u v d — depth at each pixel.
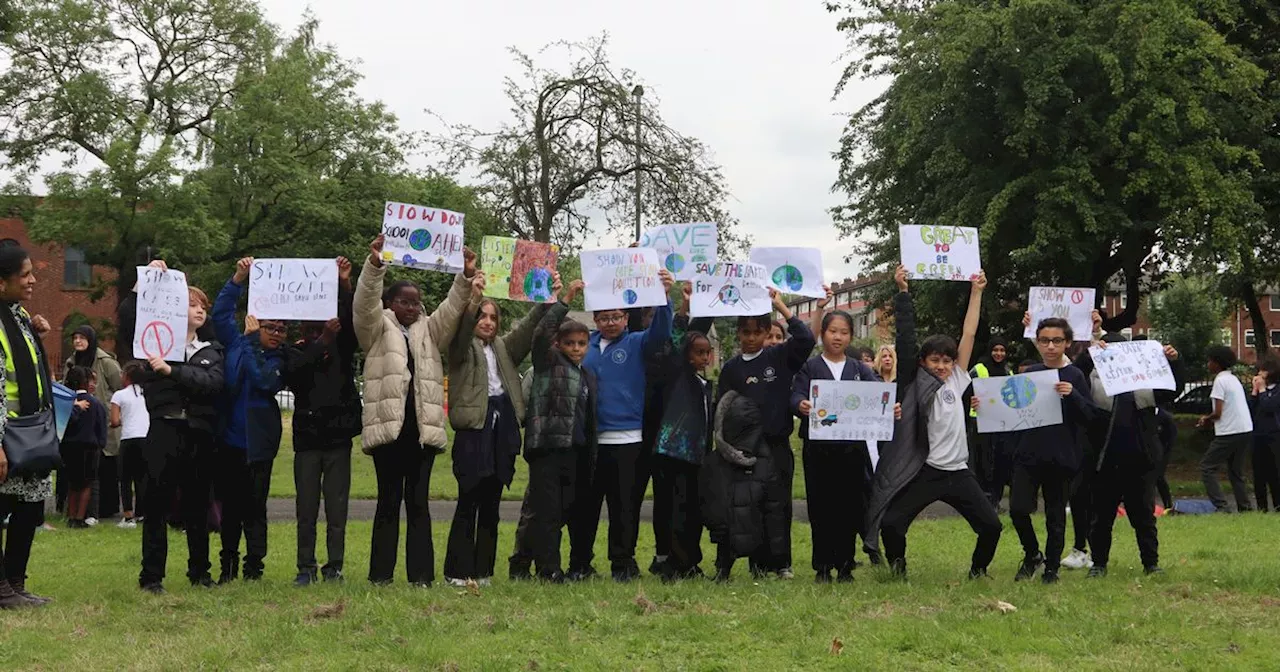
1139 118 19.80
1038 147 19.78
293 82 31.45
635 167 29.95
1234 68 19.56
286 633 6.26
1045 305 9.98
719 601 7.24
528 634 6.33
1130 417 8.64
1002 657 5.93
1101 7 19.56
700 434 8.41
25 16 30.73
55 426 7.66
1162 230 19.72
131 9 32.56
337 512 8.22
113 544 11.34
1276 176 21.02
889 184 23.70
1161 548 10.71
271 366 8.05
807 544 11.48
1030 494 8.35
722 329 18.80
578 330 8.27
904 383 8.48
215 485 8.59
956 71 19.89
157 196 26.66
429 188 32.12
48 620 6.80
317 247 31.42
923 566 9.59
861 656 5.88
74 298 46.88
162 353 7.83
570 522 8.62
